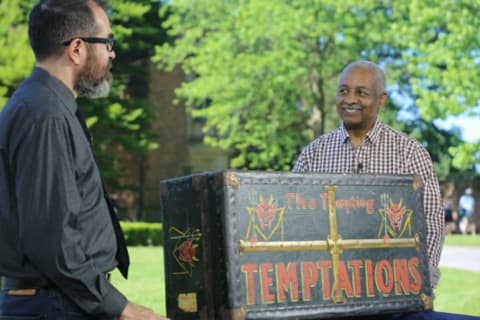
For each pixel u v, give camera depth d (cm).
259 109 2534
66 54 280
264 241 273
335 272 285
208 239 275
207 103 3259
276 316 271
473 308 945
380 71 404
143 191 3203
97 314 266
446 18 1911
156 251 1538
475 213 3247
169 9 3058
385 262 297
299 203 281
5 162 268
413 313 310
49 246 255
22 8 2503
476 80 1839
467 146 1892
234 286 265
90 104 2630
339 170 411
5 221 267
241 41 2503
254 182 274
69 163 263
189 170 3312
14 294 270
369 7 2311
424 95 1886
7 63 2195
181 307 285
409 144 402
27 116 265
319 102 2494
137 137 2892
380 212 299
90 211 270
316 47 2459
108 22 288
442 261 1502
